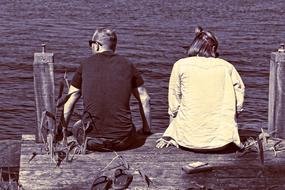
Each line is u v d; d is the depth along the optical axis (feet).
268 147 20.12
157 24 198.18
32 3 295.28
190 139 19.31
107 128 18.94
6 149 20.01
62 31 172.55
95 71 18.86
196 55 19.84
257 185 17.11
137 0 331.57
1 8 257.96
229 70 19.43
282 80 20.42
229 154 19.34
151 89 84.79
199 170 17.78
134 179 17.24
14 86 85.40
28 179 17.12
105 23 199.52
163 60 117.50
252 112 70.38
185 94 19.33
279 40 155.02
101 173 17.46
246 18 223.51
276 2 325.83
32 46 138.00
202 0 343.87
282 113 20.67
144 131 21.16
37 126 19.84
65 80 19.42
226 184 17.12
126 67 19.02
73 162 18.35
